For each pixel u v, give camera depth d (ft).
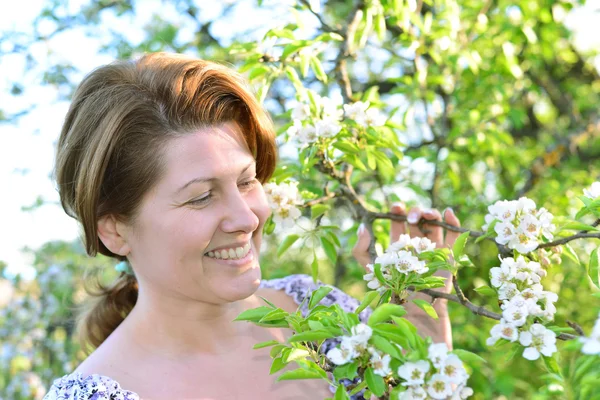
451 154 8.50
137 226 4.16
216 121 4.17
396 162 7.64
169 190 4.00
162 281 4.22
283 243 5.63
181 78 4.15
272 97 12.17
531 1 9.15
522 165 10.36
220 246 4.11
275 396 4.47
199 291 4.20
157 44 11.71
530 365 8.69
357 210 5.61
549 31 10.13
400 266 4.12
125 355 4.38
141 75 4.19
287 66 5.79
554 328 3.88
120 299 5.41
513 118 9.60
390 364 3.38
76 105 4.36
